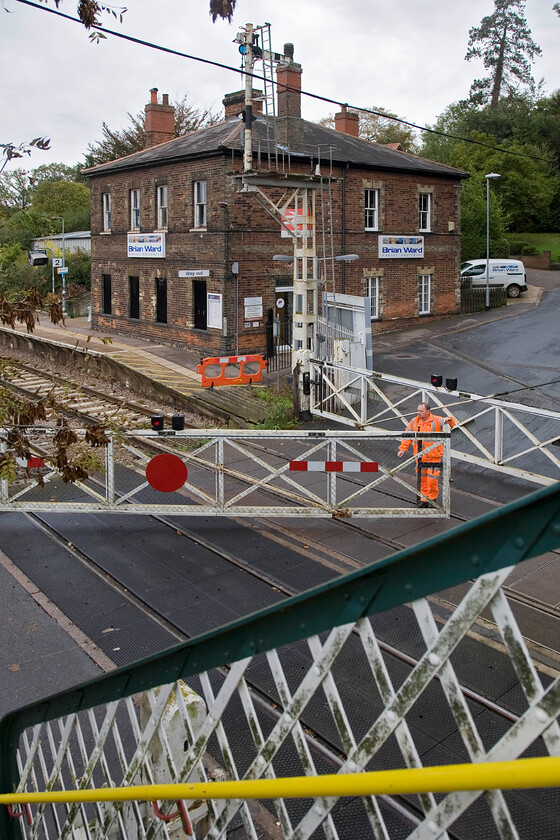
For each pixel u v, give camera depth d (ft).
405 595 6.36
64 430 26.68
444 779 5.34
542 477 42.91
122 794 9.14
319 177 57.88
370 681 24.17
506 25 221.25
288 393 66.74
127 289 99.81
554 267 156.97
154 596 31.14
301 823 7.52
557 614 28.60
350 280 93.40
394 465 49.16
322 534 37.96
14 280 130.93
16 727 13.50
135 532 38.58
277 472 37.91
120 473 48.03
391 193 96.07
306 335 60.29
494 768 5.08
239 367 73.46
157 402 68.64
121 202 98.37
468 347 82.69
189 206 84.99
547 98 213.25
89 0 23.41
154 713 9.77
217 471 38.27
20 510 39.04
